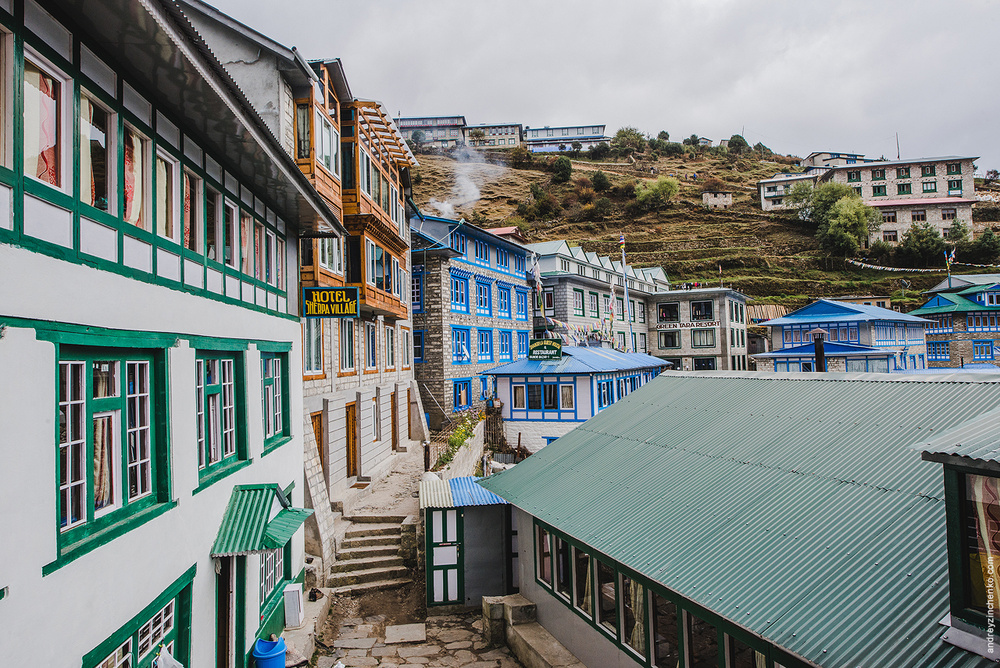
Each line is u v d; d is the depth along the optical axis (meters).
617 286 53.12
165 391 7.11
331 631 12.17
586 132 137.25
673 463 9.82
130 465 6.62
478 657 11.21
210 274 8.61
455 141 125.44
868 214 78.56
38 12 5.14
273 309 11.61
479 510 13.39
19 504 4.65
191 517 7.65
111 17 5.55
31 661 4.70
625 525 8.52
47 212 5.16
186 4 13.20
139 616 6.31
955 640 4.68
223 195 9.17
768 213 87.50
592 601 9.56
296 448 12.81
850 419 8.81
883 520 6.36
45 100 5.37
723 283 68.50
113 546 5.88
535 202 92.31
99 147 6.19
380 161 19.80
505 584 13.34
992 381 7.98
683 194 98.06
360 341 19.77
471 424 27.20
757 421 10.06
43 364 5.00
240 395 9.88
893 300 64.25
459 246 32.91
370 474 18.80
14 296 4.69
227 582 8.64
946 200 81.19
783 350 46.72
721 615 6.02
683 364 58.22
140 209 6.91
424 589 13.86
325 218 12.55
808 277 72.06
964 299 57.22
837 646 5.09
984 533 4.69
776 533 6.89
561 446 12.91
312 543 13.74
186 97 7.15
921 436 7.57
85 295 5.62
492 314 37.03
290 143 13.85
